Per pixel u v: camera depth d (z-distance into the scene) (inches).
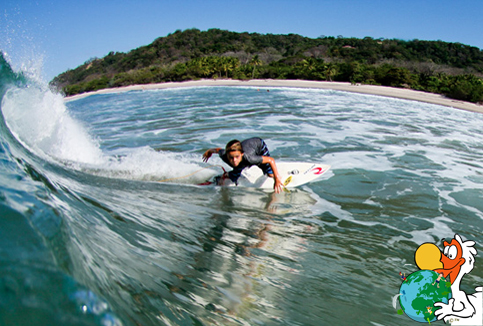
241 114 535.5
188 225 129.4
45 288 39.6
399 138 374.0
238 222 142.9
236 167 184.4
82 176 173.0
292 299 89.4
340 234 142.3
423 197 199.8
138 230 107.3
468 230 156.9
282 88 1454.2
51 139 226.2
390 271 114.1
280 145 317.1
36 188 69.3
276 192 183.3
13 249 42.9
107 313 42.3
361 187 212.1
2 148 99.5
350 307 90.3
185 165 234.5
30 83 248.1
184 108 653.3
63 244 52.9
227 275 95.0
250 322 74.9
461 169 263.9
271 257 113.7
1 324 32.5
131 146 318.3
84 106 943.7
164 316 61.8
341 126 433.7
